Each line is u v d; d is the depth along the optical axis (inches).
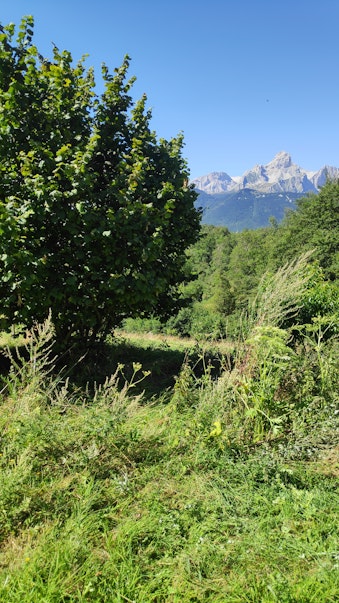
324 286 312.3
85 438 141.1
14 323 251.1
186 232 304.2
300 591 91.6
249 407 168.1
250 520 117.0
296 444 153.2
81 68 286.8
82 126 270.1
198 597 92.9
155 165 296.0
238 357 187.2
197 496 128.5
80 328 278.2
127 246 244.1
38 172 234.7
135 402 164.6
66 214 228.8
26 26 252.2
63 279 235.0
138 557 103.3
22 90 242.2
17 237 204.5
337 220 1515.7
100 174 284.5
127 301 251.0
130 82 287.6
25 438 133.6
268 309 198.8
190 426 159.8
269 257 1770.4
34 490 120.2
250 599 92.6
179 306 323.6
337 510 122.0
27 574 93.7
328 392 190.2
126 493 127.3
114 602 89.9
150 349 372.2
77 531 107.9
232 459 144.8
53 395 193.8
